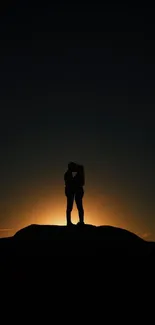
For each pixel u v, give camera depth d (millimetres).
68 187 11891
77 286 8797
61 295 8539
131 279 9055
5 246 10766
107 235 11016
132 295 8578
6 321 7816
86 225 11633
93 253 10016
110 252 10070
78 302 8352
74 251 10102
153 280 9055
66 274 9180
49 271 9297
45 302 8352
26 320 7824
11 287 8805
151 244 10914
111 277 9094
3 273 9305
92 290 8688
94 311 8117
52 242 10617
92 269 9336
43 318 7926
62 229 11383
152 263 9672
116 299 8438
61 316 7965
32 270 9375
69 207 11852
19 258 9938
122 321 7848
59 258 9797
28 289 8742
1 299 8438
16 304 8305
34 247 10430
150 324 7715
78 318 7926
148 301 8391
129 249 10320
